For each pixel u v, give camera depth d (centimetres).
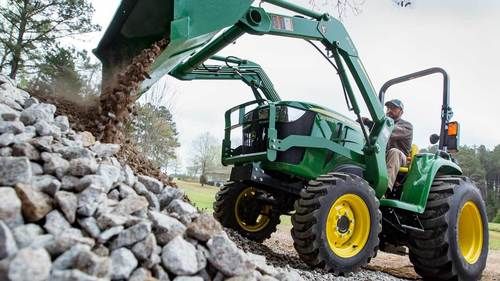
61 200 184
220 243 206
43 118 260
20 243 160
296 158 428
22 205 175
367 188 405
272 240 616
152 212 212
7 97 296
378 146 441
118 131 337
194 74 499
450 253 445
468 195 470
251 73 535
